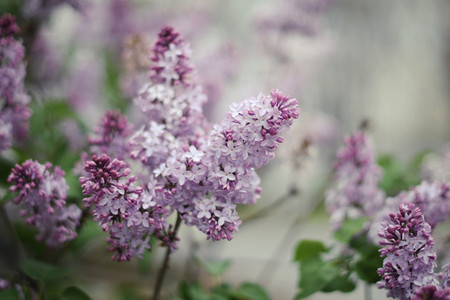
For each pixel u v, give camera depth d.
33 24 1.12
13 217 1.08
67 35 1.42
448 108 3.24
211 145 0.80
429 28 2.89
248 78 1.47
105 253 1.24
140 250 0.81
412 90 3.18
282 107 0.79
